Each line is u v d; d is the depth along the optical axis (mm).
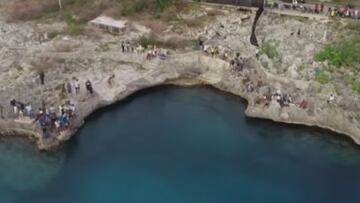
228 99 66812
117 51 72125
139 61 70562
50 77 67062
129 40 74688
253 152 58406
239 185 53688
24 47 74500
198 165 56438
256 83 65625
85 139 59906
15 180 53812
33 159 56562
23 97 62906
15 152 57406
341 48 67375
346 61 65812
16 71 68438
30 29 79625
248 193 52562
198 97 67500
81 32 77500
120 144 59500
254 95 64188
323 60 66312
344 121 59562
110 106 64812
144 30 77062
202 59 70438
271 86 64375
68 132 58969
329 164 56312
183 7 80938
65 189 52844
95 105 63469
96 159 57094
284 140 60094
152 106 65875
